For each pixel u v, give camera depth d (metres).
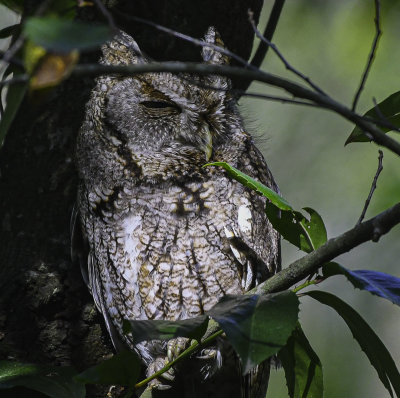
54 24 3.03
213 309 4.43
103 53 6.81
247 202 6.86
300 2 11.59
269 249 7.05
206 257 6.69
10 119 4.13
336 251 4.50
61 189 6.67
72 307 6.46
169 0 6.89
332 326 12.43
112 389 6.45
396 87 11.47
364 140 5.33
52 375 5.34
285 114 12.61
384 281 4.52
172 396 6.84
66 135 6.73
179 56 6.92
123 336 6.77
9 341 6.16
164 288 6.71
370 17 10.94
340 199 12.23
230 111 7.46
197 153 7.00
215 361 6.68
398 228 12.70
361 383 12.02
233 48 7.22
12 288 6.30
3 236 6.56
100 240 6.82
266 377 7.19
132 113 6.99
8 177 6.68
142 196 6.78
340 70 11.66
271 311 4.32
